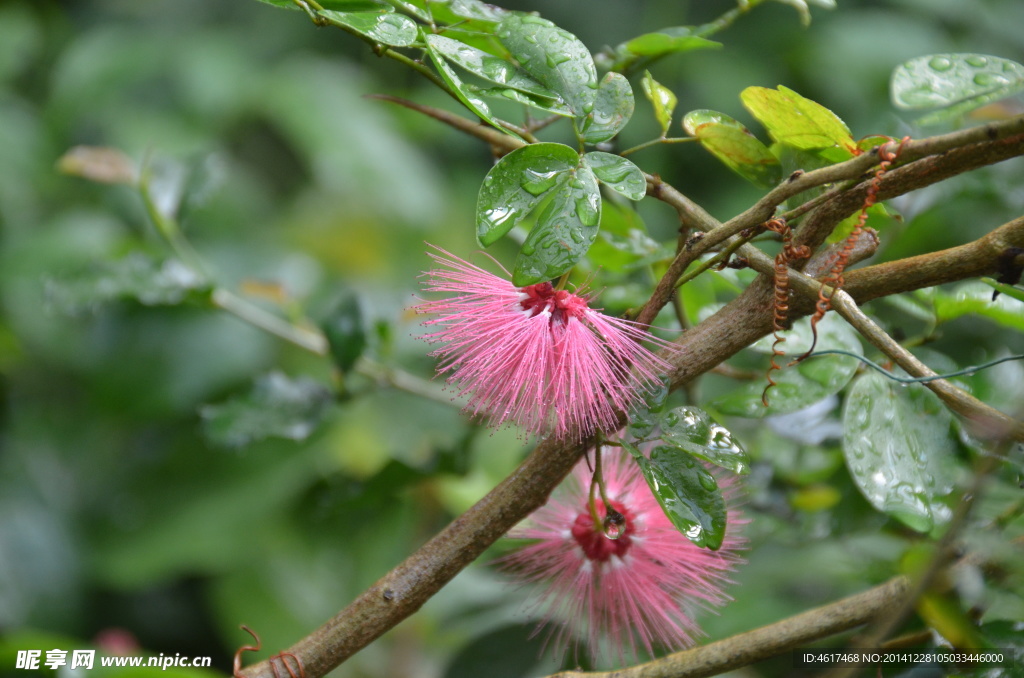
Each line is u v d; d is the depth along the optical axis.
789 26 1.24
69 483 1.12
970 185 0.72
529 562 0.63
